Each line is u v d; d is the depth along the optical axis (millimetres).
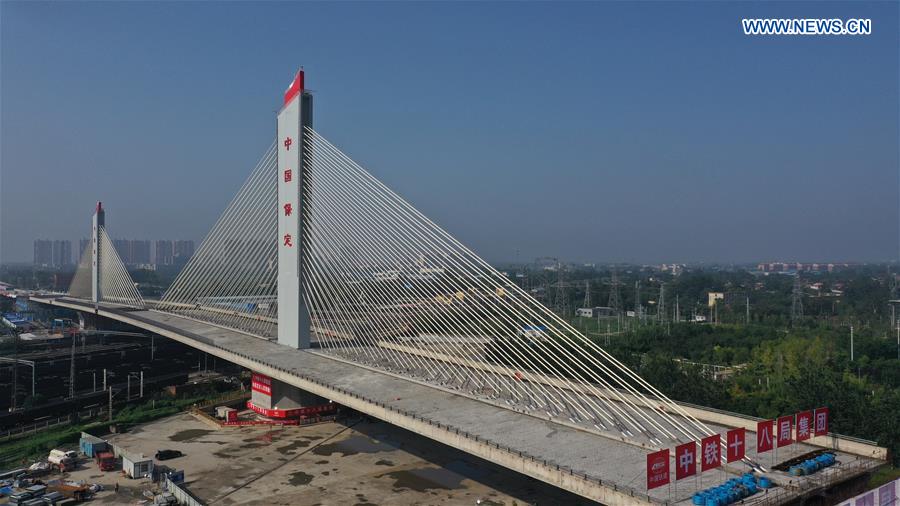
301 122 59406
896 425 42031
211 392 68812
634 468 28141
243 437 52594
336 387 42969
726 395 53000
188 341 67625
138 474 42969
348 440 51594
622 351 69125
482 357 47906
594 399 39781
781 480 27203
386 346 54781
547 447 30875
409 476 43062
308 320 59250
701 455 26047
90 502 38750
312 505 38000
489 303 48000
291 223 60219
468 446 32406
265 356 54812
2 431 55750
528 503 38250
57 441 50938
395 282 53562
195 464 45656
